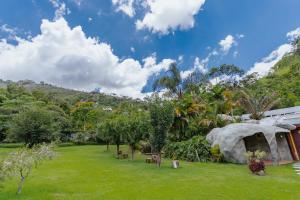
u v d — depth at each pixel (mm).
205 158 15945
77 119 39312
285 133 17984
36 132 25844
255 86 43031
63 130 35062
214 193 8203
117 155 19750
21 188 8852
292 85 37625
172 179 10336
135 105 25891
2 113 33188
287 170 12891
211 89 30922
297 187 8969
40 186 9234
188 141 18219
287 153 17234
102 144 35250
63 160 17078
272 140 15406
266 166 14367
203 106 23422
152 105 14227
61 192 8453
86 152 23750
